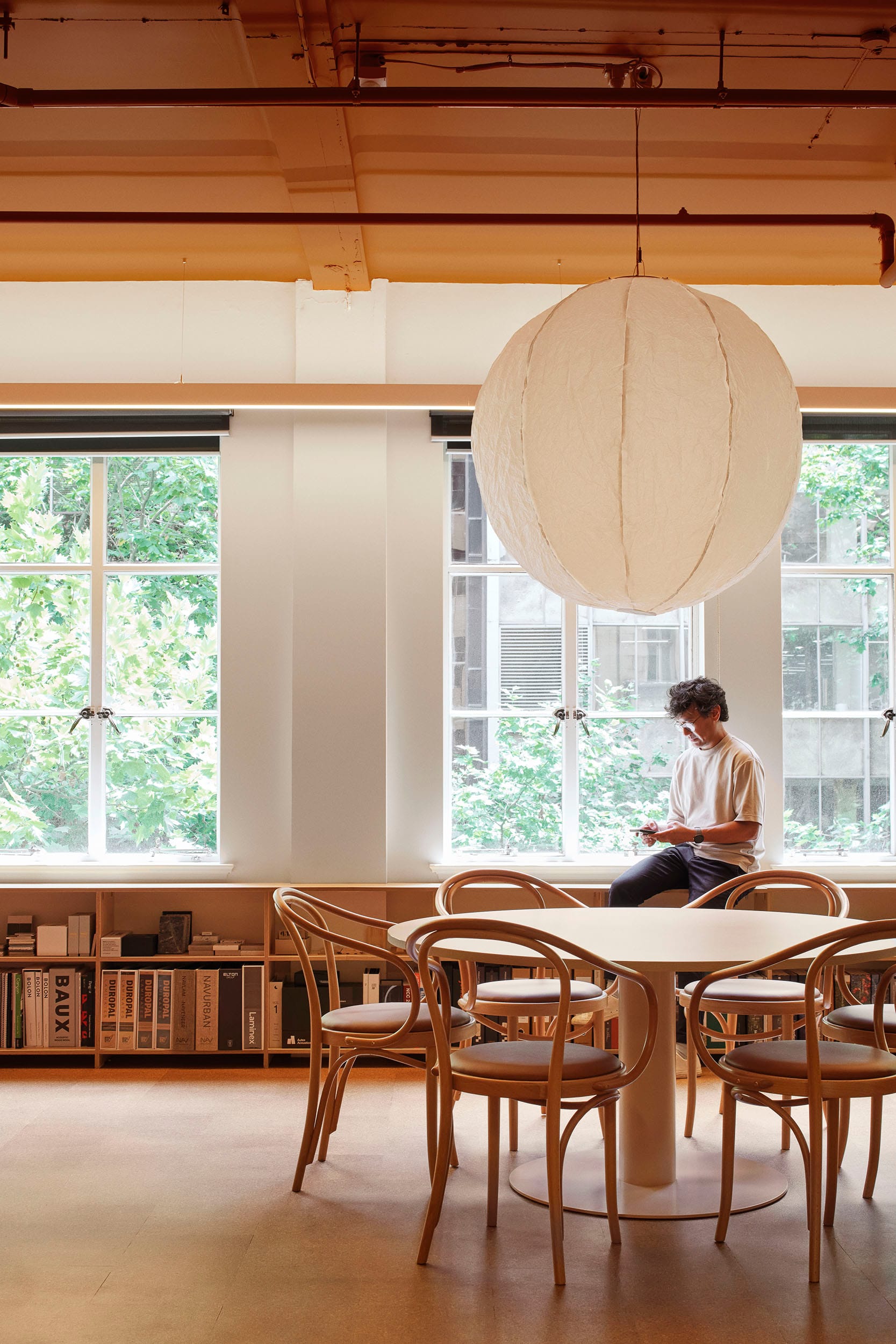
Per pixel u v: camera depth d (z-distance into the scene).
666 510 2.74
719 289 6.07
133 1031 5.38
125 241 5.50
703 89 3.79
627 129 4.50
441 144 4.60
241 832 5.84
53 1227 3.29
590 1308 2.77
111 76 4.18
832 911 4.06
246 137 4.58
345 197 4.88
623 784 6.08
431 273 5.88
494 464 3.00
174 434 5.92
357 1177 3.76
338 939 3.60
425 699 5.88
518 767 6.05
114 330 6.02
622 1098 3.71
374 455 5.89
